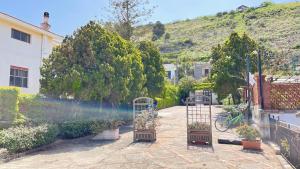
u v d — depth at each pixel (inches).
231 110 638.5
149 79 767.7
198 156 327.9
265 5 3378.4
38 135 378.0
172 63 2194.9
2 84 615.8
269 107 467.5
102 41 522.9
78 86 471.2
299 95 468.8
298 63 674.8
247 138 368.5
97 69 501.0
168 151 356.5
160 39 3201.3
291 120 432.1
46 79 487.5
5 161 319.3
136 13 1123.9
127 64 555.2
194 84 1606.8
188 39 2974.9
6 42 630.5
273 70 670.5
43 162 311.6
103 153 353.1
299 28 2214.6
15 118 451.2
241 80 770.8
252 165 290.2
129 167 284.5
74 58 487.8
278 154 338.0
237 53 786.2
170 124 634.8
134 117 455.8
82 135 472.4
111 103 571.2
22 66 680.4
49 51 783.1
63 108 489.7
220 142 414.0
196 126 408.5
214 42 2755.9
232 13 3614.7
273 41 1961.1
